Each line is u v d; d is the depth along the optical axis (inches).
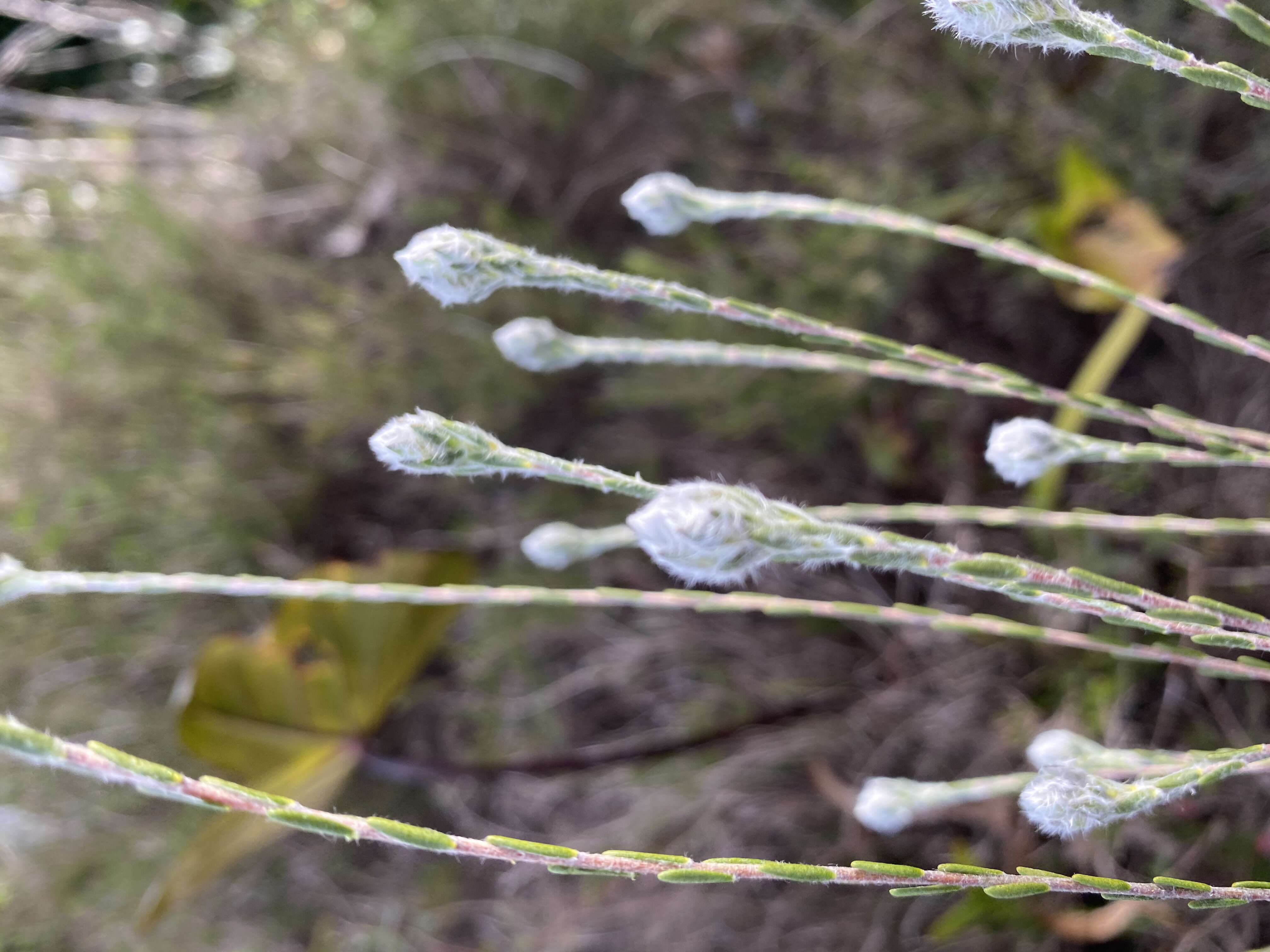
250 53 17.5
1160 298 11.1
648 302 6.8
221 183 17.9
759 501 5.9
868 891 12.9
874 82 13.7
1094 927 10.1
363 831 5.8
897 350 7.0
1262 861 9.6
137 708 16.5
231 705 11.5
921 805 7.6
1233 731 10.4
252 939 16.5
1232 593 10.8
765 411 13.8
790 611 7.5
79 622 16.5
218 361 16.1
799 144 14.9
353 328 16.0
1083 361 13.0
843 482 14.1
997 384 7.1
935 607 12.9
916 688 13.0
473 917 16.0
